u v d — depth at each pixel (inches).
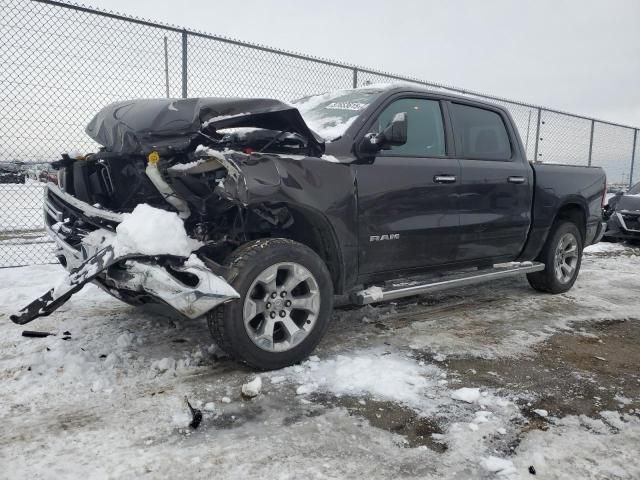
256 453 88.4
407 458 88.0
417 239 152.2
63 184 142.0
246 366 124.2
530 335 159.5
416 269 158.1
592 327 170.4
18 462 84.0
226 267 117.6
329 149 135.3
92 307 171.2
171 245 111.7
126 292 123.3
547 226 200.1
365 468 84.7
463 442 93.7
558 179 203.9
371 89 160.9
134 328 150.2
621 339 158.4
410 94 159.3
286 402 107.7
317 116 160.4
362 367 126.6
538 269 197.6
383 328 161.8
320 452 89.2
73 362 123.7
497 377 124.9
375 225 141.5
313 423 99.2
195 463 84.9
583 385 121.5
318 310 128.1
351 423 99.6
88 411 102.0
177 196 120.6
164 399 107.7
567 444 94.0
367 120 146.2
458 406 108.1
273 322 121.7
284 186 120.7
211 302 109.6
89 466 83.4
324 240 137.3
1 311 167.0
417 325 165.9
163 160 118.3
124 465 83.8
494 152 183.9
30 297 183.6
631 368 133.8
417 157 155.0
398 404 108.2
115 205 138.9
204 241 126.1
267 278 119.1
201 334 145.9
